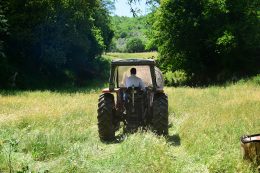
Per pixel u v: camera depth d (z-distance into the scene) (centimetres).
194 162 675
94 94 2084
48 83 3653
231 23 3120
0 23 3091
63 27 3678
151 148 722
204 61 3322
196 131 879
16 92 2294
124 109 948
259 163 603
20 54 3625
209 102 1448
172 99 1581
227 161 627
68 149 748
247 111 1123
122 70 1105
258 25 3059
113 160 654
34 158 718
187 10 3180
